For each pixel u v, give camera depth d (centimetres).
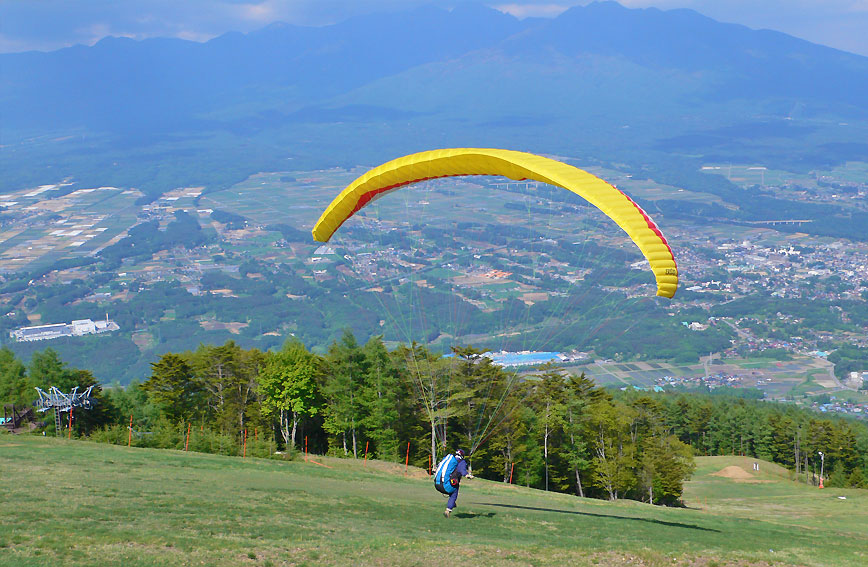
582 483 6309
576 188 1903
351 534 1603
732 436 10306
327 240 2777
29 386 6162
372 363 5766
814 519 5012
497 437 5647
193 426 6000
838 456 8981
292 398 5916
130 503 1712
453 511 2191
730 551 1769
